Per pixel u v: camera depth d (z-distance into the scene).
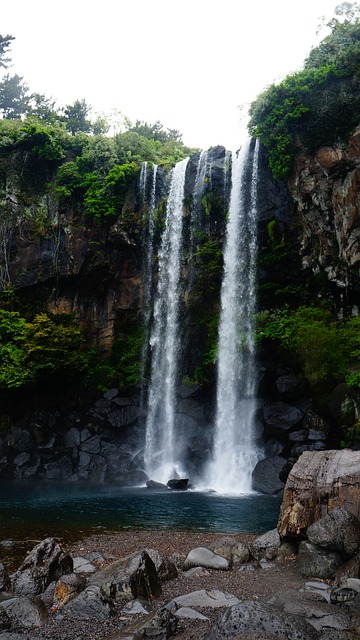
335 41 24.39
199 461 22.27
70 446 23.55
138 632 5.36
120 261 27.31
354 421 18.92
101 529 11.65
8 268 27.27
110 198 27.36
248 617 5.21
